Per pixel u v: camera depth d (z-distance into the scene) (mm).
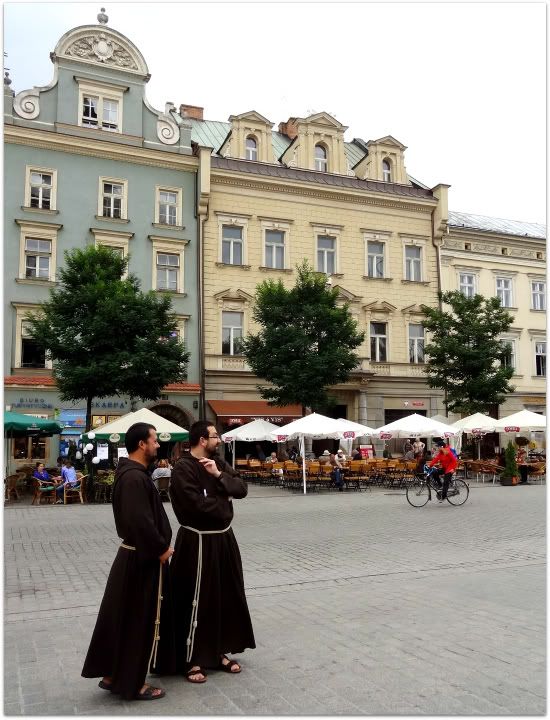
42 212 25438
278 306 24609
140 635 4000
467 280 33906
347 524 12625
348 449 28281
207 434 4547
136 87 27844
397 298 31953
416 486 21516
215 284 28391
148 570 4113
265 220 29656
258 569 8164
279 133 36531
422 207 32875
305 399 23859
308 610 6047
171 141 28328
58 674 4426
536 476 25594
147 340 19406
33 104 25750
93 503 18000
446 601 6316
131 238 26984
